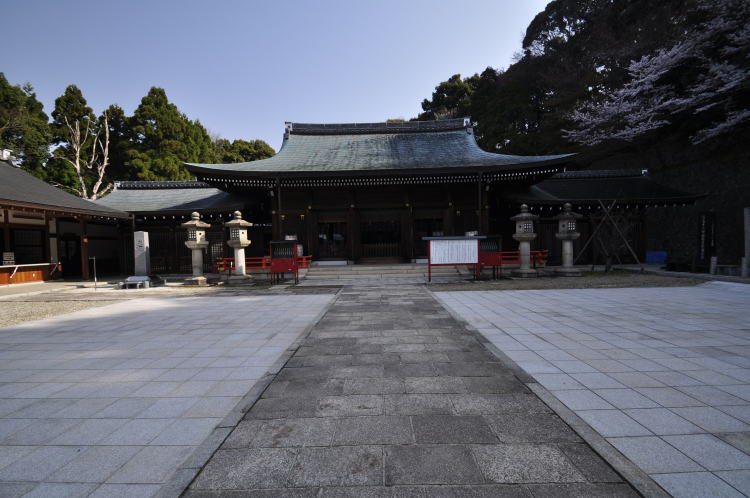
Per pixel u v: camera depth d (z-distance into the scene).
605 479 2.16
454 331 5.86
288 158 19.44
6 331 6.42
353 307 8.22
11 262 15.20
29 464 2.42
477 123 32.72
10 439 2.76
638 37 21.23
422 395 3.41
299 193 18.00
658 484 2.08
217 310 8.20
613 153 25.55
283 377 3.93
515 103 29.39
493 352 4.66
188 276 17.73
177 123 31.77
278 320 6.97
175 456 2.50
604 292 9.76
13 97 27.25
